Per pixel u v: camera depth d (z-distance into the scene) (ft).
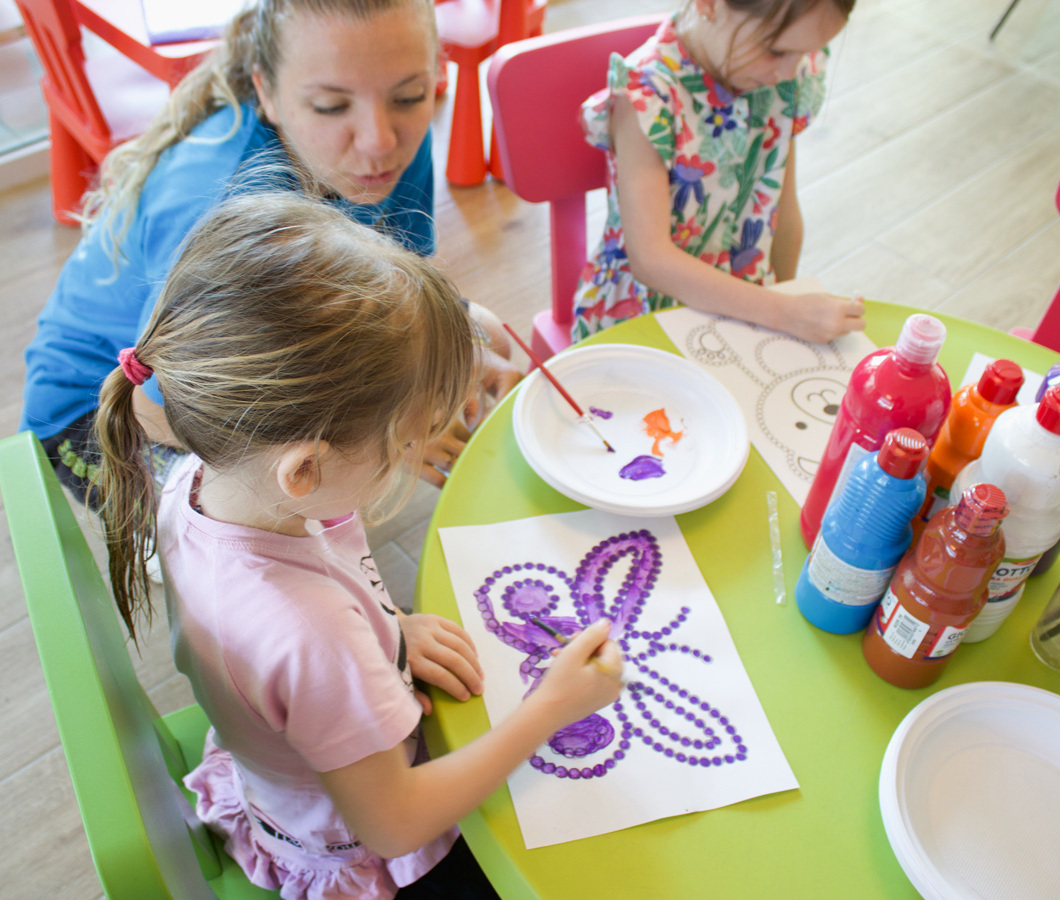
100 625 1.92
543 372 3.03
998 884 1.92
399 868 2.56
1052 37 10.25
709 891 1.90
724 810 2.04
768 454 2.90
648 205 3.84
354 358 1.80
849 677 2.31
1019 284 7.22
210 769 2.76
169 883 1.55
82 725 1.58
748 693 2.27
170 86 5.52
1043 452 1.98
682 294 3.57
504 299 6.84
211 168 3.28
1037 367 3.21
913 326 2.14
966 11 10.71
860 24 10.36
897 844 1.90
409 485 2.28
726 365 3.22
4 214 7.23
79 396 3.75
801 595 2.42
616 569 2.55
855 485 2.12
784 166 4.29
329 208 2.09
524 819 2.02
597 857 1.95
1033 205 7.97
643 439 2.94
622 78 3.77
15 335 6.25
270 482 1.93
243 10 3.46
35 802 4.10
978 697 2.17
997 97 9.35
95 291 3.63
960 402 2.24
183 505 2.10
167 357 1.84
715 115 3.96
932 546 2.02
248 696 2.01
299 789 2.33
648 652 2.35
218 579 2.00
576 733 2.18
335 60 3.11
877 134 8.77
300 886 2.56
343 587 2.15
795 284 3.59
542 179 4.16
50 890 3.85
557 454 2.85
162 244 3.20
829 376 3.19
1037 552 2.13
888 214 7.85
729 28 3.58
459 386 2.17
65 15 5.48
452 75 8.71
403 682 2.12
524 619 2.42
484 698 2.25
